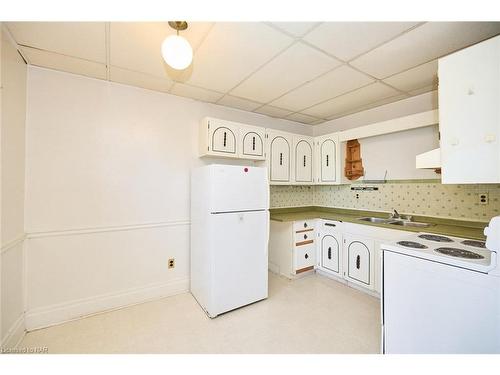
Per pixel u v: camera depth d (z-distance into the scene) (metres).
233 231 2.16
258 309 2.21
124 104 2.24
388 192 2.84
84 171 2.05
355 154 3.21
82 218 2.04
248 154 2.73
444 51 1.70
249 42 1.57
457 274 1.21
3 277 1.50
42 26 1.40
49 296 1.90
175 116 2.53
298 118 3.42
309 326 1.93
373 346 1.68
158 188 2.43
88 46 1.61
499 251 1.09
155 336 1.79
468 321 1.17
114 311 2.14
